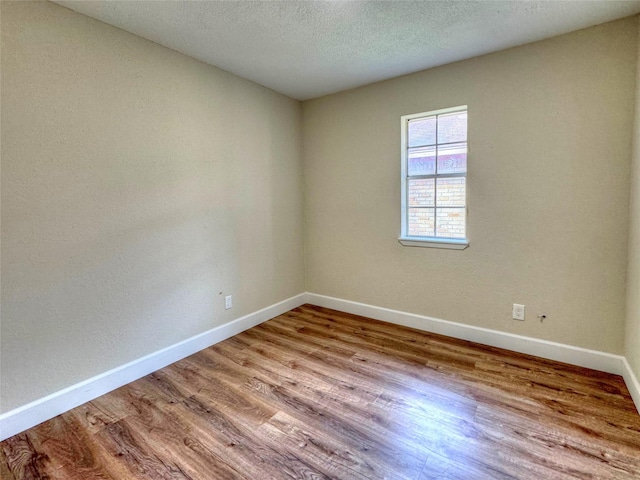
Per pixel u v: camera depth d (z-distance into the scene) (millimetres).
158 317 2504
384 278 3354
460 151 2877
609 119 2201
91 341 2131
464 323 2912
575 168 2336
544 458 1579
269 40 2342
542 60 2383
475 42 2402
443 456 1608
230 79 2943
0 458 1633
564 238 2414
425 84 2908
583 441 1679
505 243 2645
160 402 2084
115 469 1562
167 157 2498
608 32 2160
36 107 1833
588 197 2309
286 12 1994
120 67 2188
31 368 1878
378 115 3215
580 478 1466
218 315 2965
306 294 3961
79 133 2012
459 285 2906
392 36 2297
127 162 2260
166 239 2527
